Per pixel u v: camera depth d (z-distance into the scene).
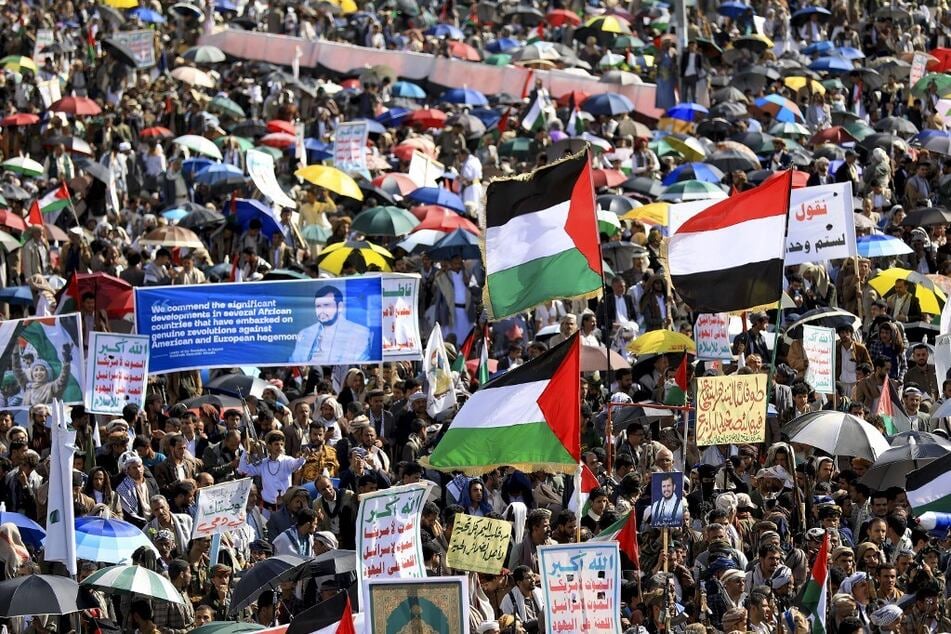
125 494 53.53
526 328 77.44
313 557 48.69
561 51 130.50
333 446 59.09
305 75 134.12
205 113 108.31
